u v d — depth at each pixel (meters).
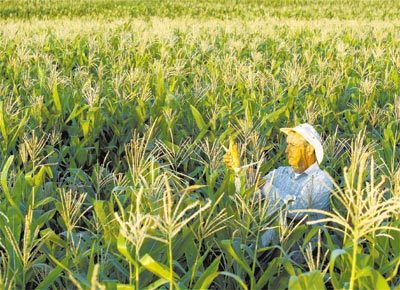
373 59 14.43
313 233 4.29
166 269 3.59
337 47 14.70
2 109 7.41
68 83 10.14
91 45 14.75
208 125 7.48
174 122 7.63
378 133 8.03
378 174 6.06
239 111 8.82
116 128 7.89
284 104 9.08
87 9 41.16
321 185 4.95
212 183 5.12
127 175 5.31
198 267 4.38
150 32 19.11
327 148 6.59
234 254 4.02
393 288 4.06
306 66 13.05
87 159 7.73
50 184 5.60
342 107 9.71
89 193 6.09
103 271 4.12
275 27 23.98
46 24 26.66
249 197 4.64
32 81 10.19
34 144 5.69
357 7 44.53
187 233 4.18
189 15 39.34
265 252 4.93
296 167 5.00
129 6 43.69
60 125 8.07
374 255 4.18
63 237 5.21
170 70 11.60
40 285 3.90
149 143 7.43
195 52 14.95
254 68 12.35
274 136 8.24
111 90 9.57
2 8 38.94
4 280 4.04
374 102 9.63
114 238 4.34
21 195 5.13
